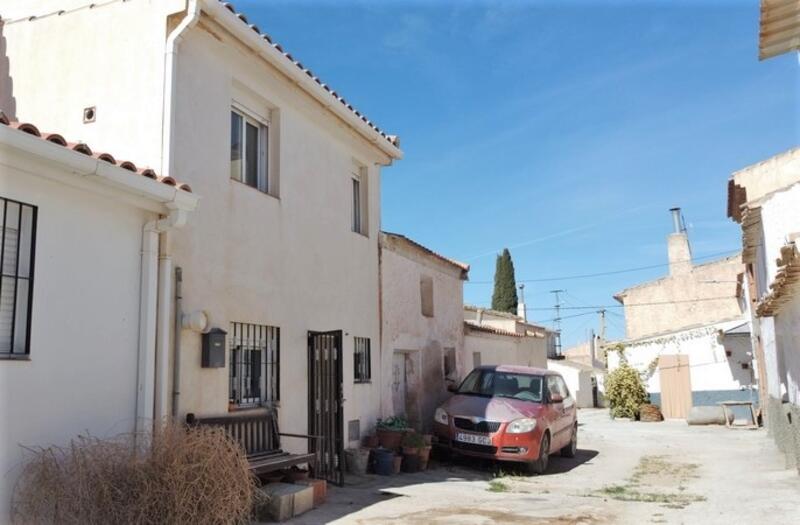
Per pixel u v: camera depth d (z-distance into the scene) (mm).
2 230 5422
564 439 13688
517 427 11656
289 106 10055
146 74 7691
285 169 9836
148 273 6777
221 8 7820
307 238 10305
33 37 8484
